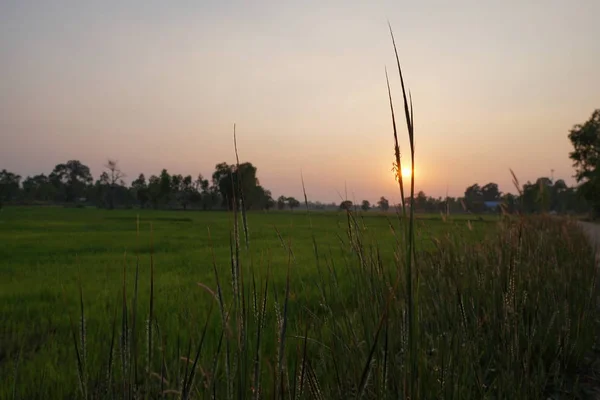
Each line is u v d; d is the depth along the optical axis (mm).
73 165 151500
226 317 1233
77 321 5414
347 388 1891
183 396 1279
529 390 2615
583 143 50812
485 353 3039
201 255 13984
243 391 1181
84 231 29172
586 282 5078
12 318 5676
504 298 2654
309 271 7875
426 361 2150
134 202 132000
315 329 2580
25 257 13727
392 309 2182
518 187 2582
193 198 116312
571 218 16141
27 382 3148
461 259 4164
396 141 1006
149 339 1353
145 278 9102
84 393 1347
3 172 121500
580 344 3584
